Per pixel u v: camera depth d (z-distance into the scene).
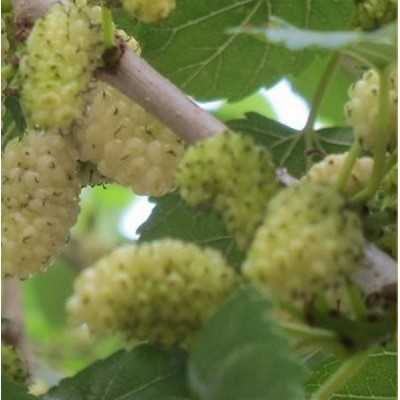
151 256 0.21
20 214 0.27
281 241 0.20
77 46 0.25
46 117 0.24
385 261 0.22
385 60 0.22
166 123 0.25
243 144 0.22
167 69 0.33
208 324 0.20
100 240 0.62
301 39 0.22
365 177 0.23
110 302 0.21
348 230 0.21
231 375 0.20
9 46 0.28
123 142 0.27
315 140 0.31
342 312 0.22
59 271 0.61
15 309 0.45
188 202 0.22
